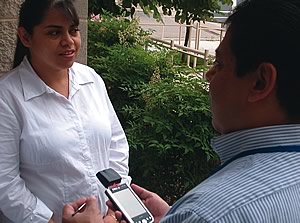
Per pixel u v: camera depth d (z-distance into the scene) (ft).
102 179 5.75
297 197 3.37
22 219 6.84
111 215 6.81
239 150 3.66
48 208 6.95
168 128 12.69
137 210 5.43
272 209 3.28
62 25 6.98
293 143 3.54
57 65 7.03
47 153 6.84
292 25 3.44
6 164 6.72
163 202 5.73
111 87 15.42
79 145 7.07
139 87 14.98
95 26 18.31
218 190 3.38
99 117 7.41
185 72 15.52
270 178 3.40
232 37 3.68
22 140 6.81
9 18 9.28
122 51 16.14
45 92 7.00
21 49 7.30
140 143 12.73
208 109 12.79
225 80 3.73
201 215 3.27
